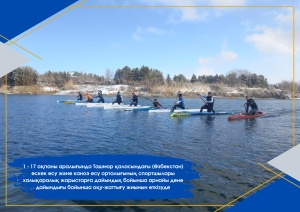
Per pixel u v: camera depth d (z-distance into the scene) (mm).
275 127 14602
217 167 7539
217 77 57344
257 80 57125
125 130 13344
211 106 20000
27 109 23203
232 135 12156
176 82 53031
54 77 58281
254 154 8852
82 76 60625
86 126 14562
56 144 10320
